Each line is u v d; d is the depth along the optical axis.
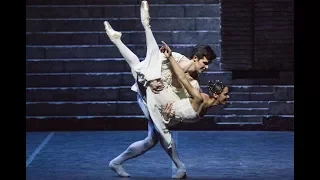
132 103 18.38
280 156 14.24
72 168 12.83
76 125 18.19
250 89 18.48
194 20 19.34
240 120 18.17
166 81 11.33
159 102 11.25
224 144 15.84
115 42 11.43
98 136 17.14
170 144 11.51
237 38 19.06
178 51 18.94
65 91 18.52
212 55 11.30
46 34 19.23
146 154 14.44
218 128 18.11
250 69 19.08
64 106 18.36
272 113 18.16
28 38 19.19
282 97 18.36
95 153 14.62
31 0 19.44
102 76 18.72
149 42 11.26
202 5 19.52
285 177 11.97
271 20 19.03
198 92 11.06
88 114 18.36
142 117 18.16
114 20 19.36
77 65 18.92
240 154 14.48
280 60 19.03
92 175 12.07
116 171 11.88
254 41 19.08
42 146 15.60
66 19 19.38
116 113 18.38
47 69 18.88
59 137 17.03
